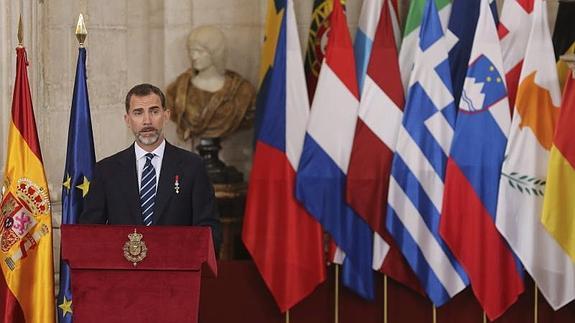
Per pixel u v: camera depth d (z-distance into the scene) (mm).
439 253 18000
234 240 19656
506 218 17766
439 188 17984
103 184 14508
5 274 15312
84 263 12375
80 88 15602
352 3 20125
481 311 18641
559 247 17703
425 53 18062
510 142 17766
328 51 18344
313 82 19484
